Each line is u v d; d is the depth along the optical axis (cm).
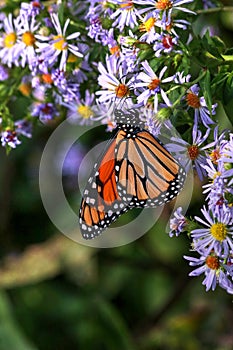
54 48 75
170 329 102
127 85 71
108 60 72
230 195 68
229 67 71
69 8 77
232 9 75
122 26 72
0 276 103
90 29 73
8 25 78
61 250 102
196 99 70
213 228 69
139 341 103
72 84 76
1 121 80
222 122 77
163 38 70
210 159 69
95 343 103
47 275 103
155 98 70
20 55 78
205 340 101
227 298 101
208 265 69
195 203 85
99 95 75
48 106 79
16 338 101
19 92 81
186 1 70
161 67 71
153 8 71
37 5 77
